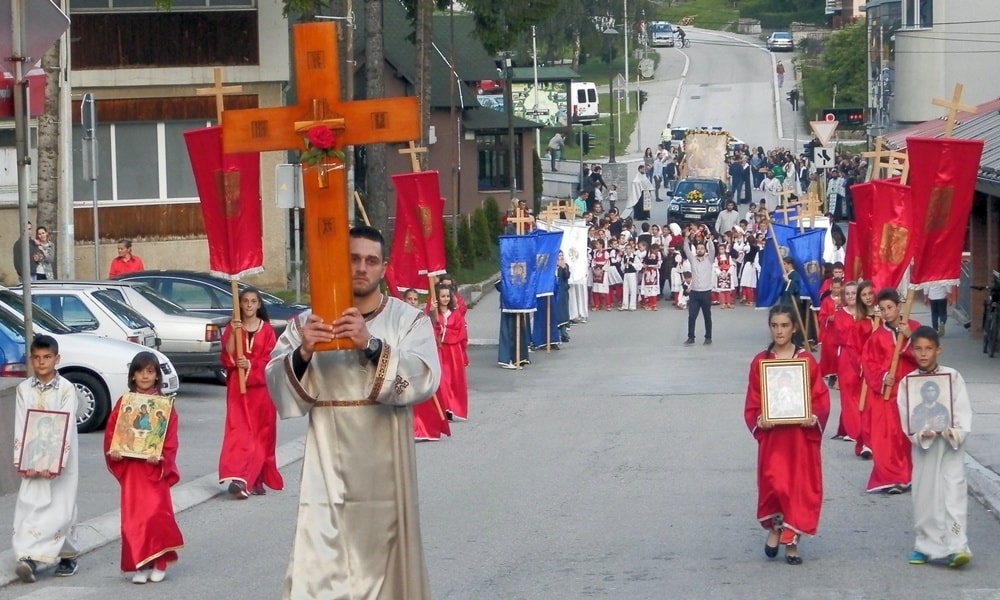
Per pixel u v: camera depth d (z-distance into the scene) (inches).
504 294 1082.7
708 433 729.6
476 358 1157.1
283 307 1006.4
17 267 973.2
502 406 861.8
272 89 1472.7
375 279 275.6
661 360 1111.6
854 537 463.2
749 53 5137.8
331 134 261.7
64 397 416.2
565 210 1501.0
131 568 409.4
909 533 468.4
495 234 2139.5
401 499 275.1
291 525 502.9
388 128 265.3
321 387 273.0
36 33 514.3
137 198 1446.9
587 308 1525.6
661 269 1643.7
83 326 810.8
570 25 4621.1
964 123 1328.7
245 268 558.9
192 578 417.4
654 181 3115.2
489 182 2459.4
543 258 1178.0
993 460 599.5
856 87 3875.5
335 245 262.2
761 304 1423.5
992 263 1125.1
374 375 268.1
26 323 534.9
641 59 4847.4
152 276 990.4
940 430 408.8
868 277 668.7
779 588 390.0
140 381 416.8
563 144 3622.0
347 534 272.8
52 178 1059.9
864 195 697.0
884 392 535.8
